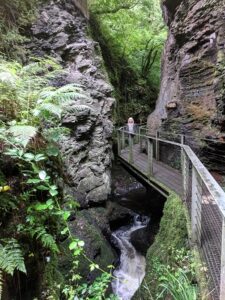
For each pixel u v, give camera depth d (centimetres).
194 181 341
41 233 204
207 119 759
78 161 691
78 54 841
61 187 277
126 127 1363
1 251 174
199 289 254
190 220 387
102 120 830
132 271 565
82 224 579
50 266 255
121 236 707
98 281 257
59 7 847
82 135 712
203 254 305
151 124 1152
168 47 1116
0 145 214
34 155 215
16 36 653
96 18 1536
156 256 404
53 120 276
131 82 1819
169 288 266
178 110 914
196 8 827
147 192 905
